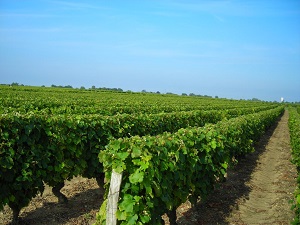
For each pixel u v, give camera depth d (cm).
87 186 1055
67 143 848
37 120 787
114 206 558
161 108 2303
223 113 2533
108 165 585
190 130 855
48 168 802
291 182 1206
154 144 639
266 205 955
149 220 577
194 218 821
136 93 7962
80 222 776
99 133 954
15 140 733
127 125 1081
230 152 1177
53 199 923
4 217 794
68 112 1395
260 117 2305
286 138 2845
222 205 927
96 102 2295
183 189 743
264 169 1466
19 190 738
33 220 779
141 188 572
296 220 646
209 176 880
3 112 1016
